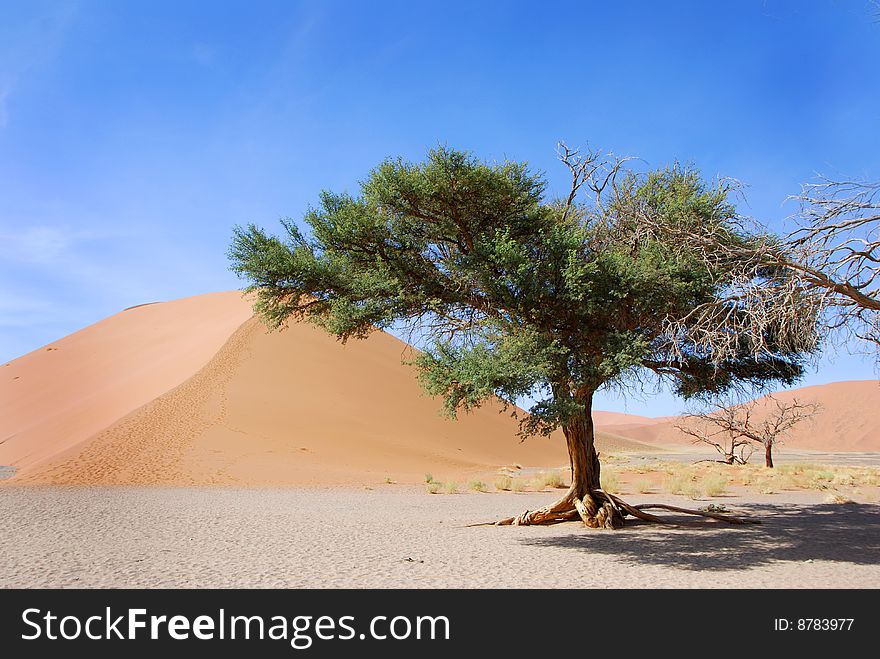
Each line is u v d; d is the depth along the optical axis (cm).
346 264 1491
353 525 1630
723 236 1130
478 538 1416
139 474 2959
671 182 1403
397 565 1068
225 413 4194
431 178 1336
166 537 1377
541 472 4028
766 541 1353
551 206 1540
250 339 5566
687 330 1239
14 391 6397
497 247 1273
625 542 1351
